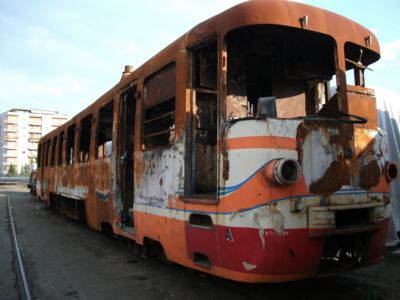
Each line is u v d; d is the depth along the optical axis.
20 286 4.07
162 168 3.97
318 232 2.77
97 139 6.60
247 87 4.65
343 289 3.73
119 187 5.34
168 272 4.53
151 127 4.67
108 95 6.06
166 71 4.10
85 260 5.21
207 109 3.90
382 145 3.52
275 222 2.67
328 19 3.30
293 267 2.74
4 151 79.56
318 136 2.96
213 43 3.66
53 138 11.18
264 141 2.76
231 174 2.88
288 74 3.91
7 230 7.97
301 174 2.82
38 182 13.93
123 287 3.96
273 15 2.98
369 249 3.23
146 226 4.28
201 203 3.21
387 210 3.47
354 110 3.59
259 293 3.62
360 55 3.69
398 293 3.63
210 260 3.09
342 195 3.04
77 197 7.66
